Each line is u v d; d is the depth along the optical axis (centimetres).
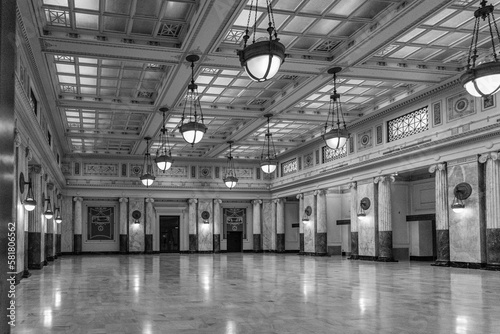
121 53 1368
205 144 2834
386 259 2162
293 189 3139
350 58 1447
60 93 1809
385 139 2156
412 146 1950
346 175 2486
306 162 2962
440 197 1836
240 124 2355
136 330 638
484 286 1156
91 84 1727
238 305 862
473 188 1700
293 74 1586
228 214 3556
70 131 2438
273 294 1022
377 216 2239
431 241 2384
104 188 3231
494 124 1581
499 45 1445
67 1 1118
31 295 1021
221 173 3469
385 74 1612
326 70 1552
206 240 3394
